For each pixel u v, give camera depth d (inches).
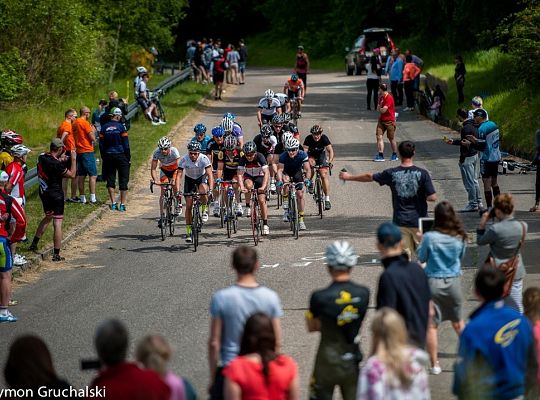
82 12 4232.3
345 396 833.5
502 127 2982.3
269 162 2033.7
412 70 3983.8
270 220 2096.5
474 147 1972.2
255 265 815.1
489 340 786.2
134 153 2913.4
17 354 662.5
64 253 1849.2
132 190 2487.7
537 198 1998.0
